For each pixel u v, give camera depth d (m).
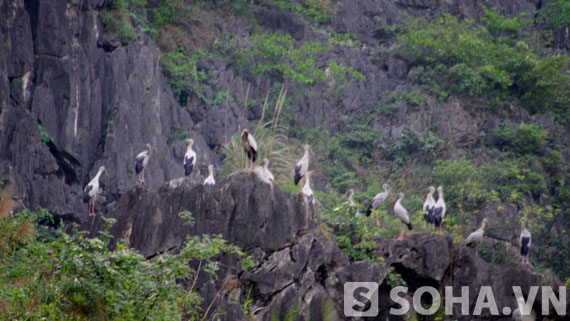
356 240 32.09
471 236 36.66
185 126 55.69
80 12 50.47
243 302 28.28
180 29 63.34
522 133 68.06
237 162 52.09
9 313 19.08
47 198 45.09
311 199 30.80
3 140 43.97
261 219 29.27
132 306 20.58
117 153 48.62
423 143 66.31
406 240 32.03
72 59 48.72
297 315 28.31
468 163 63.03
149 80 52.38
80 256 20.55
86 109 48.81
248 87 59.81
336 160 64.44
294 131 64.44
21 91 46.47
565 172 67.81
